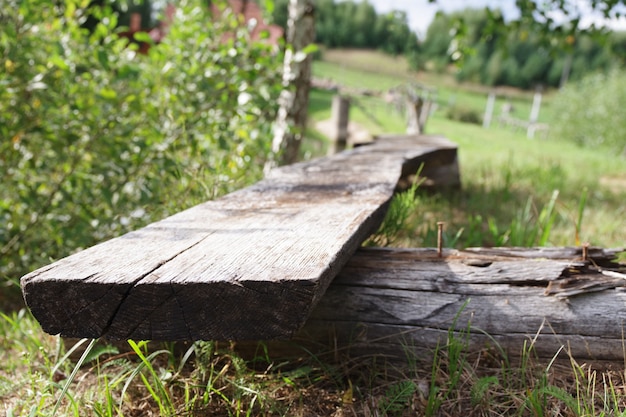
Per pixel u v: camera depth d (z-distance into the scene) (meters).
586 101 20.17
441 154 5.87
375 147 5.95
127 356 2.30
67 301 1.54
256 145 4.68
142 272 1.57
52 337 2.57
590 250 2.33
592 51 78.50
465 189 6.36
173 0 5.13
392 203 3.41
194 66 4.30
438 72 73.19
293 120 5.60
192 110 4.36
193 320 1.55
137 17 22.20
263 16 5.04
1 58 3.87
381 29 83.31
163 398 1.91
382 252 2.38
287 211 2.41
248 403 1.98
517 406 1.93
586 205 5.86
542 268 2.22
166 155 3.99
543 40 7.49
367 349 2.19
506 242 3.59
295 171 3.72
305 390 2.08
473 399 1.95
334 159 4.55
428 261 2.32
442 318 2.16
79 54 4.21
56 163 4.15
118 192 4.10
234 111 4.38
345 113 12.23
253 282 1.51
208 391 1.92
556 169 7.18
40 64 4.08
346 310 2.21
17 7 3.92
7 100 3.98
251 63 4.57
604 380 1.96
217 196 3.23
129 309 1.54
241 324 1.54
